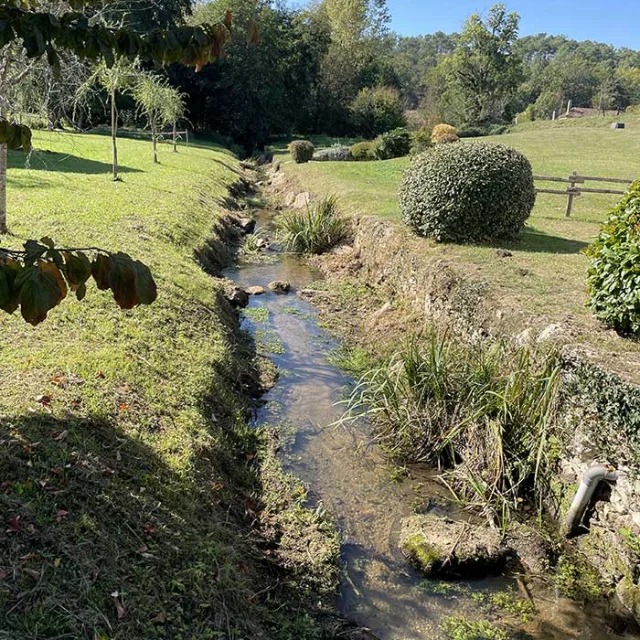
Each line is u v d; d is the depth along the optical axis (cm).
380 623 371
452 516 481
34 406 405
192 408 513
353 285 1052
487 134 4559
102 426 417
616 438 423
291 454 550
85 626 258
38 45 206
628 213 530
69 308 604
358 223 1221
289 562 403
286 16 4503
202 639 288
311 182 1872
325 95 4547
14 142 260
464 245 902
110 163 1836
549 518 478
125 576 296
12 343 509
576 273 764
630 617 380
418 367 583
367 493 505
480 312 670
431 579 413
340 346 811
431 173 917
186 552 337
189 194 1462
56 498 321
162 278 778
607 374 436
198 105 4000
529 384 508
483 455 505
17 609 253
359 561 425
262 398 653
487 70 5106
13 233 816
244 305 934
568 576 417
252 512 448
